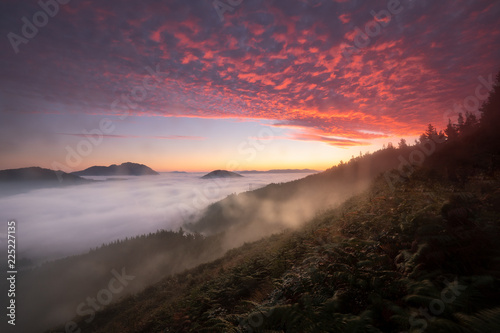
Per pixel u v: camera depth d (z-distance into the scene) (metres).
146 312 14.90
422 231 5.52
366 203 11.66
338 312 4.34
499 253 4.25
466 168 10.30
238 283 9.16
